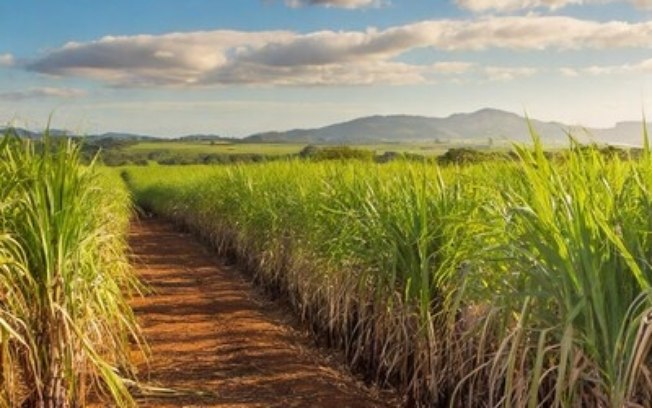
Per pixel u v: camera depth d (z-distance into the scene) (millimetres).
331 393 7801
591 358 4039
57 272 5656
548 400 4848
